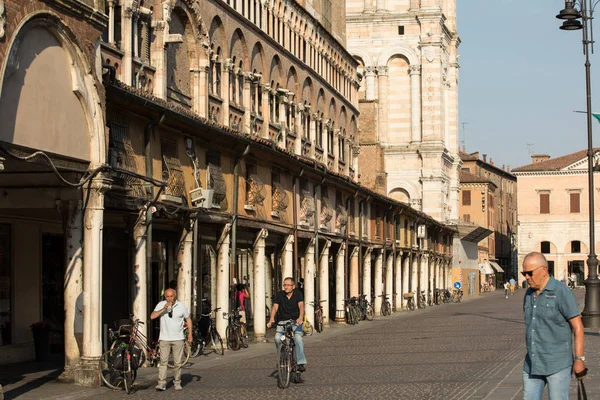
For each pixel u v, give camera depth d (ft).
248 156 129.08
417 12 374.02
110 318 105.60
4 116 65.77
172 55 123.44
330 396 70.13
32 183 78.23
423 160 372.79
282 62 177.58
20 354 96.48
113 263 106.32
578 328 42.09
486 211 503.20
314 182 165.07
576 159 507.71
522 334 140.67
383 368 91.97
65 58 74.59
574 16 138.10
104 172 78.48
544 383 43.04
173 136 103.55
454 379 80.07
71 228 78.64
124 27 106.63
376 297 221.25
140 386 78.64
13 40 65.77
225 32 142.72
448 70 401.49
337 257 185.37
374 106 317.22
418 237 273.75
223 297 120.37
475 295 409.69
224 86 142.72
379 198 212.43
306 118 198.08
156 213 97.09
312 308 160.86
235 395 71.92
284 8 180.75
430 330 158.71
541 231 495.00
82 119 77.10
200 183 111.14
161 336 76.38
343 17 246.68
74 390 74.64
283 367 76.13
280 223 143.54
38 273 101.04
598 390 68.33
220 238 120.78
